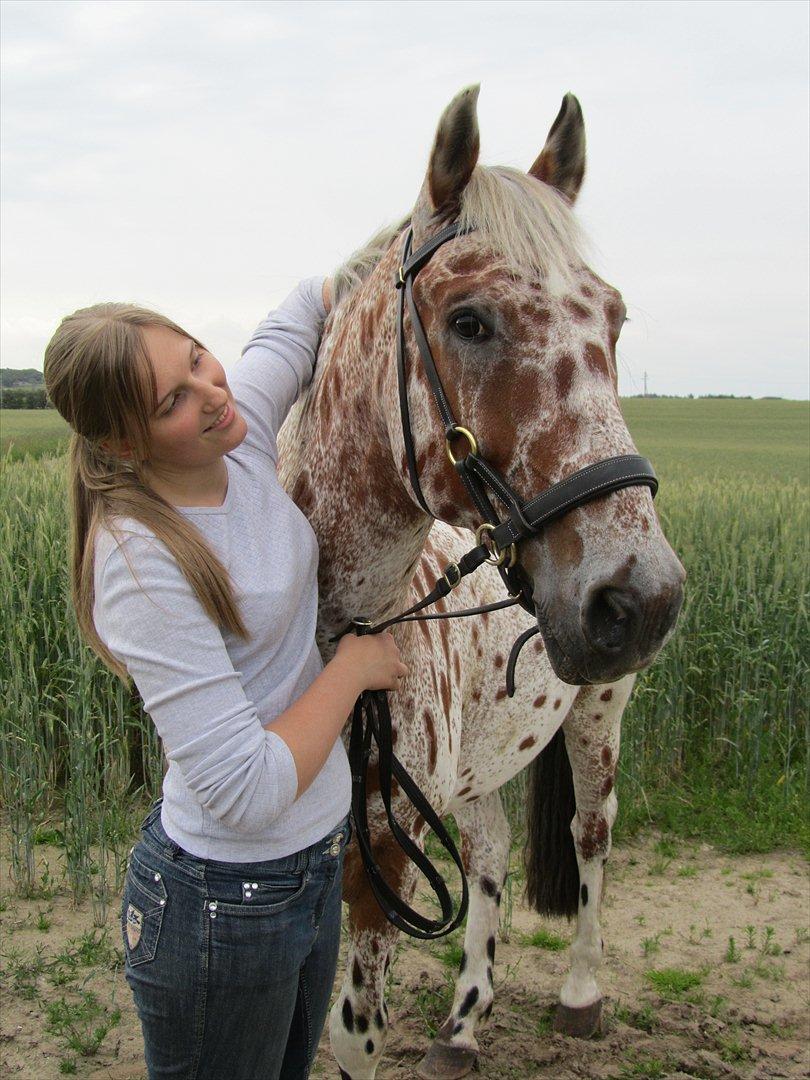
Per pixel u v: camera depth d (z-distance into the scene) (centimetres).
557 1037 298
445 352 151
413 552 182
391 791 194
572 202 177
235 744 132
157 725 136
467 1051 278
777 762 552
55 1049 284
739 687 551
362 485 176
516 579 154
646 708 540
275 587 146
